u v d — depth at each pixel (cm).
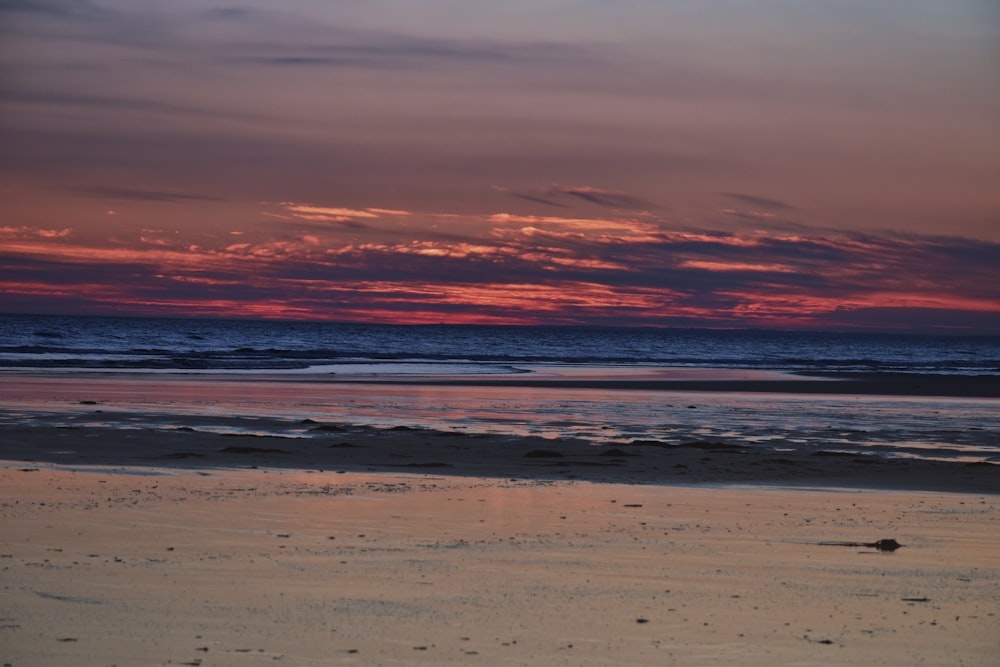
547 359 9400
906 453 2373
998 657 757
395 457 2095
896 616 868
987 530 1312
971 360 11812
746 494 1634
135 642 757
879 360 11275
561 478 1809
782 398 4366
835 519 1380
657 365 8531
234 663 713
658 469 1955
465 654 742
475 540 1179
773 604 902
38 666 700
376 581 964
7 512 1293
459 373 6347
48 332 12162
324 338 15188
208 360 6975
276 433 2572
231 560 1041
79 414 2950
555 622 833
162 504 1388
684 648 768
